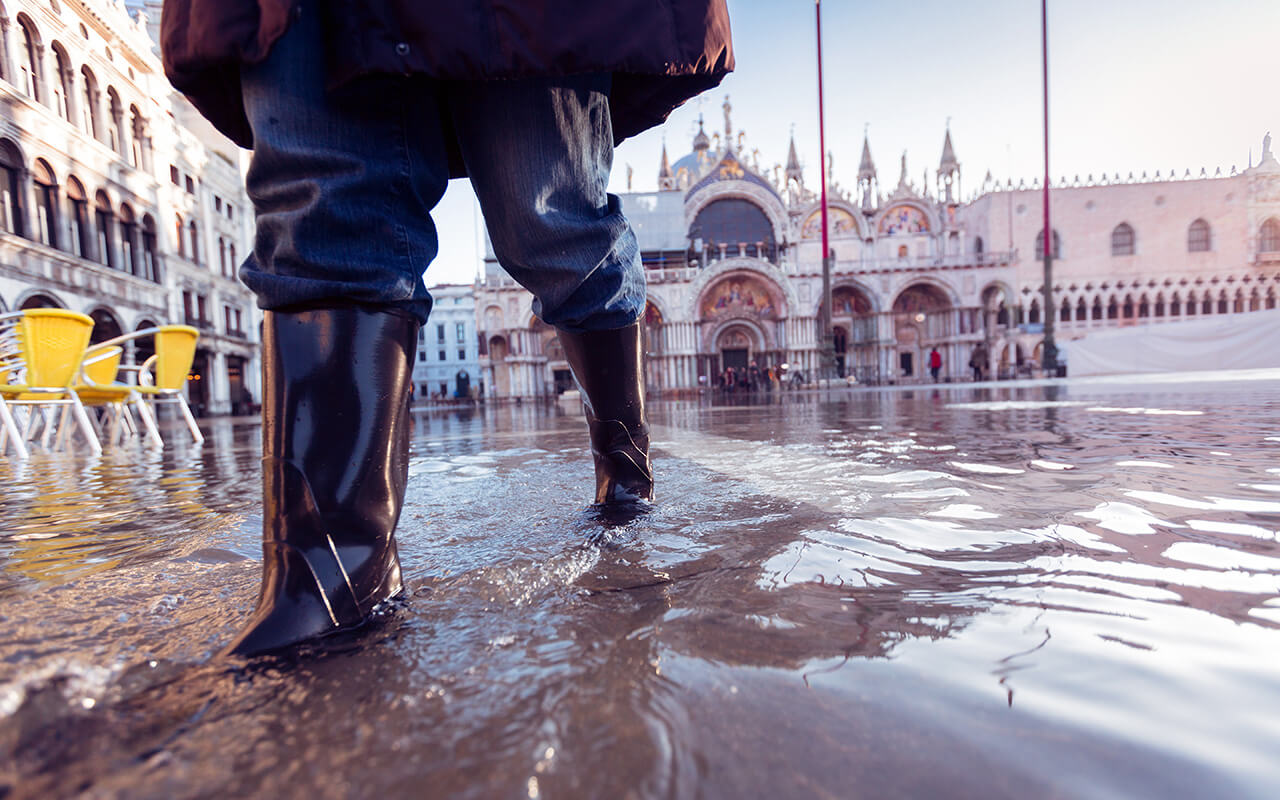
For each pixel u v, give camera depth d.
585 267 1.18
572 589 0.82
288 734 0.46
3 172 14.06
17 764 0.40
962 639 0.61
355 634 0.68
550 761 0.41
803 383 37.41
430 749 0.44
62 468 3.29
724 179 41.56
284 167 0.83
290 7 0.78
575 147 1.12
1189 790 0.37
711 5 1.13
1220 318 20.20
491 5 0.92
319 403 0.79
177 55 0.86
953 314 41.94
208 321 25.33
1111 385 10.56
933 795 0.37
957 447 2.55
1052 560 0.89
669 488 1.71
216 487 2.28
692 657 0.58
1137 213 47.72
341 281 0.82
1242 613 0.67
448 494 1.82
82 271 16.50
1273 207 47.69
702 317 41.03
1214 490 1.39
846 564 0.90
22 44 14.89
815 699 0.50
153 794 0.38
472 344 58.75
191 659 0.61
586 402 1.49
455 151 1.32
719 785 0.38
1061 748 0.42
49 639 0.66
